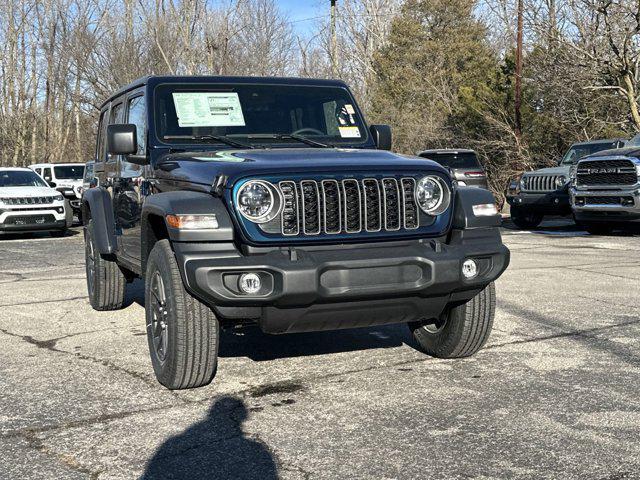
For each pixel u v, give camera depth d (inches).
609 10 870.4
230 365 219.9
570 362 215.3
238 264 175.2
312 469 143.6
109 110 295.4
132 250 249.3
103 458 150.9
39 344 250.4
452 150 737.6
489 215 196.1
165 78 239.0
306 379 203.9
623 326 260.1
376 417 172.1
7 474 143.7
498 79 1091.3
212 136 230.1
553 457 147.0
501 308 293.7
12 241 674.8
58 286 381.1
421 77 1542.8
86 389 197.8
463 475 139.3
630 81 871.1
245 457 150.3
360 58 1839.3
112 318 292.0
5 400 189.3
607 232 621.0
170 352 188.4
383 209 187.2
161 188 214.1
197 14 1384.1
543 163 1047.0
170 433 164.2
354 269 180.7
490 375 203.6
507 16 1289.4
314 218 182.5
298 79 250.7
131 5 1365.7
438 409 176.6
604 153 583.8
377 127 244.2
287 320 182.4
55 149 1712.6
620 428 162.6
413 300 188.5
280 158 192.2
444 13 1638.8
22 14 1712.6
